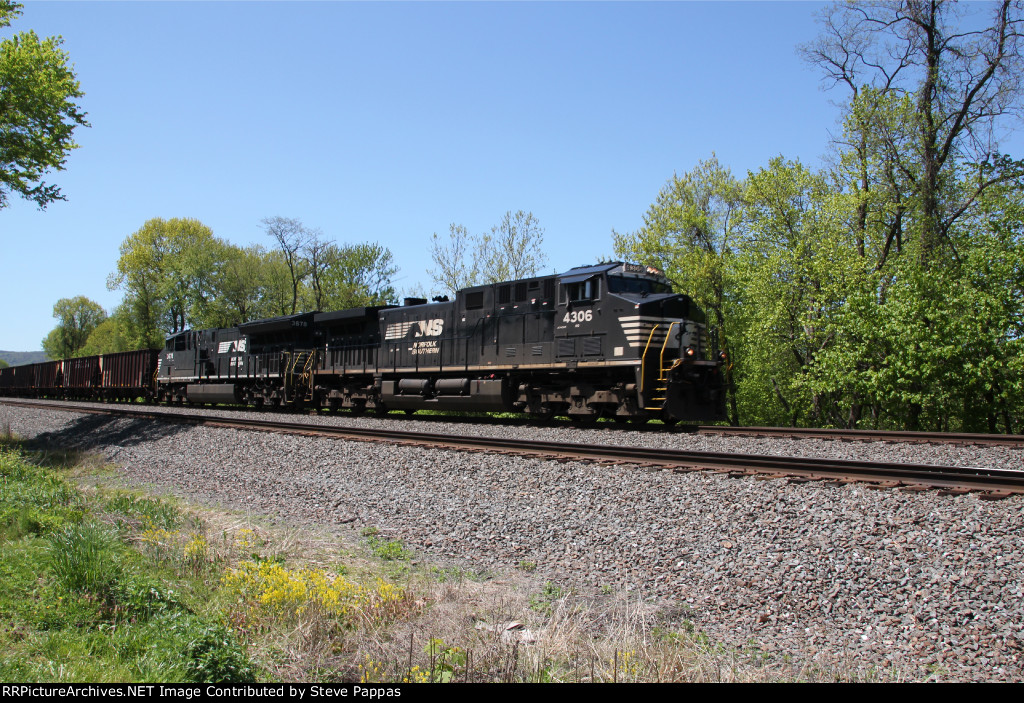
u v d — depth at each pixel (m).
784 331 27.88
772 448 12.86
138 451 16.55
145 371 37.78
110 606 5.70
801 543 6.79
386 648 5.37
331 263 50.19
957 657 4.91
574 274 17.81
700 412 16.77
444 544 8.20
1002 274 20.33
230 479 12.52
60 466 15.38
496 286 19.89
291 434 15.79
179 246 61.66
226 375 32.03
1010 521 6.59
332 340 26.77
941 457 11.45
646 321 16.20
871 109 24.69
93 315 102.94
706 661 5.07
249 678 4.87
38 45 18.77
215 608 6.08
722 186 31.62
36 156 18.56
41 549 7.02
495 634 5.57
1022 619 5.18
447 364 21.16
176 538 8.12
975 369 18.81
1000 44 21.78
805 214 27.98
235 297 56.06
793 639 5.43
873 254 27.03
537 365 18.44
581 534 7.93
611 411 17.52
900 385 20.77
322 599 6.05
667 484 9.03
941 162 23.28
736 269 30.41
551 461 10.87
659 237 32.75
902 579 5.92
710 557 6.89
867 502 7.54
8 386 59.09
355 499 10.32
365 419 21.48
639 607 6.04
